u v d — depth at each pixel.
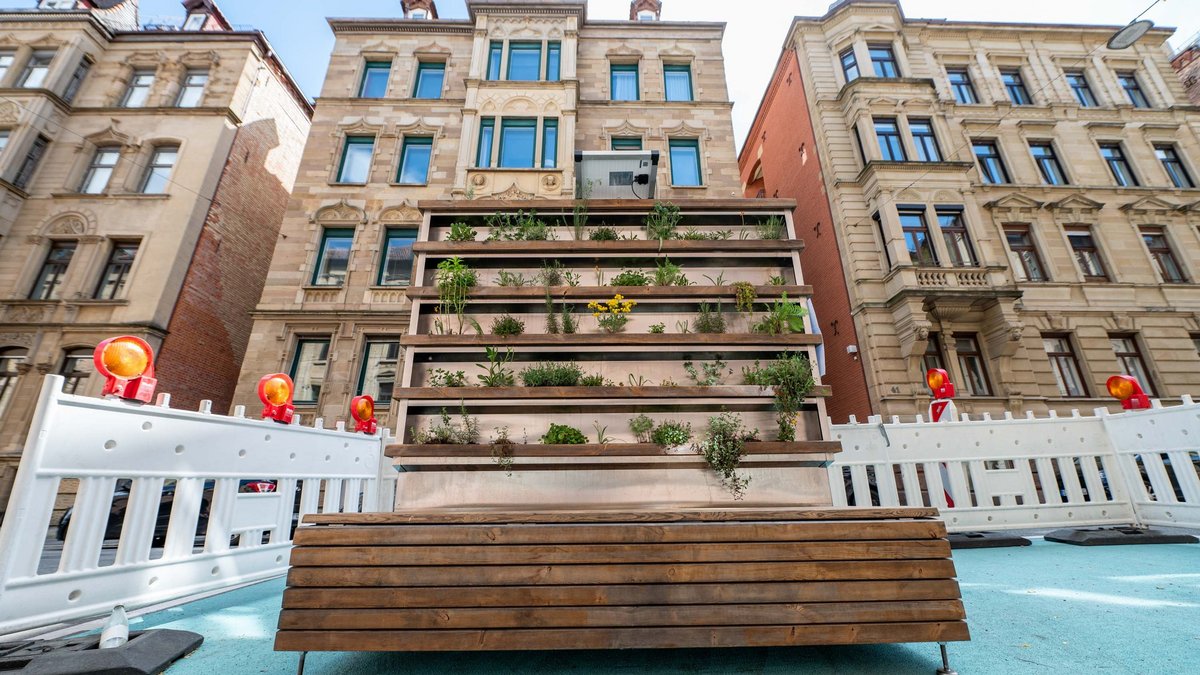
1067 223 13.67
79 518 2.54
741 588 2.00
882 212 12.67
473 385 3.25
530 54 14.67
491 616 1.93
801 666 2.17
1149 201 13.91
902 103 13.98
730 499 2.90
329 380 11.40
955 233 12.74
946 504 5.07
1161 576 3.47
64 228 12.33
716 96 14.93
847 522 2.10
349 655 2.32
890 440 5.14
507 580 1.97
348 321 11.89
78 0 14.94
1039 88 15.38
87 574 2.53
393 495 5.49
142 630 2.63
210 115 13.82
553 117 13.60
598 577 1.99
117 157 13.41
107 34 14.50
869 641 1.95
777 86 18.17
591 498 2.89
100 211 12.58
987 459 5.22
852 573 2.03
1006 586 3.38
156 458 2.94
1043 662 2.13
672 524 2.10
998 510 5.10
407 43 15.28
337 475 4.55
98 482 2.66
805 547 2.05
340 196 13.25
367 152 14.05
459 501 2.86
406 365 3.27
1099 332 12.45
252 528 3.62
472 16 15.20
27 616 2.25
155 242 12.32
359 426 5.17
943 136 13.70
